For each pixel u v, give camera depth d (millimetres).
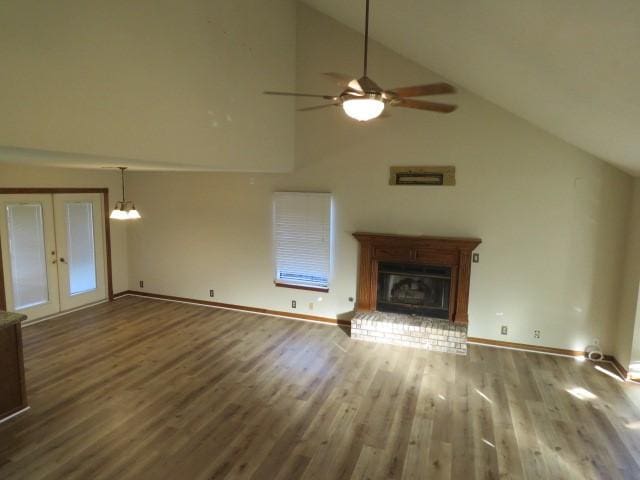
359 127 5797
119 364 4879
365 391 4324
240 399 4133
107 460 3205
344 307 6234
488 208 5391
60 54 2586
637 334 4559
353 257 6078
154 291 7520
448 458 3289
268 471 3115
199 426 3668
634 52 1952
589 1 1746
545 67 2820
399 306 5875
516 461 3262
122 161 3416
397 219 5789
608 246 5008
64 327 6043
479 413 3932
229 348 5387
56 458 3215
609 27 1860
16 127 2342
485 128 5277
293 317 6551
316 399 4152
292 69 5898
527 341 5449
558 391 4379
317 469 3145
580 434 3619
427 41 4027
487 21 2641
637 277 4539
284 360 5047
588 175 4973
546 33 2303
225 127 4422
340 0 4422
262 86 5137
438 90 2695
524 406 4066
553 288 5266
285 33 5625
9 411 3738
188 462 3199
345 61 5730
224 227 6809
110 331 5922
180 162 3742
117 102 3029
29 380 4449
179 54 3664
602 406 4086
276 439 3500
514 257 5367
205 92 4051
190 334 5852
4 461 3168
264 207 6504
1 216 5676
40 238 6215
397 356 5203
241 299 6867
